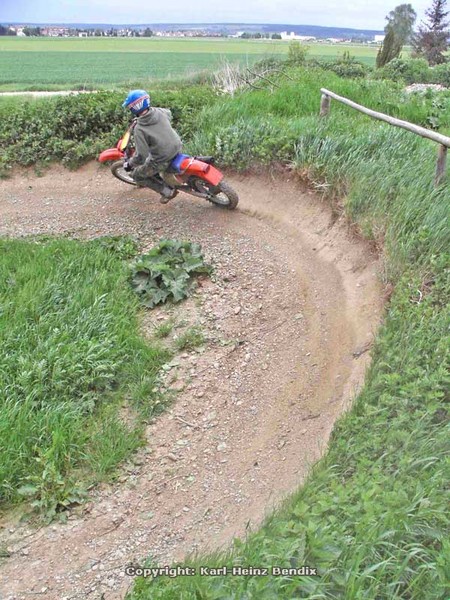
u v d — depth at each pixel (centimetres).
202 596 242
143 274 613
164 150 658
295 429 433
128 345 520
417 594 231
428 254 487
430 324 411
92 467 414
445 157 555
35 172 888
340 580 235
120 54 5075
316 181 696
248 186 776
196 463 424
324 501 277
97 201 802
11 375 470
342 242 612
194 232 707
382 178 605
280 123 827
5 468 397
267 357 516
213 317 566
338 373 464
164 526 378
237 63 1506
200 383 493
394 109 981
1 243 668
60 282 586
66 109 948
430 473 292
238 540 279
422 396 354
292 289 590
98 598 331
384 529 254
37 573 351
